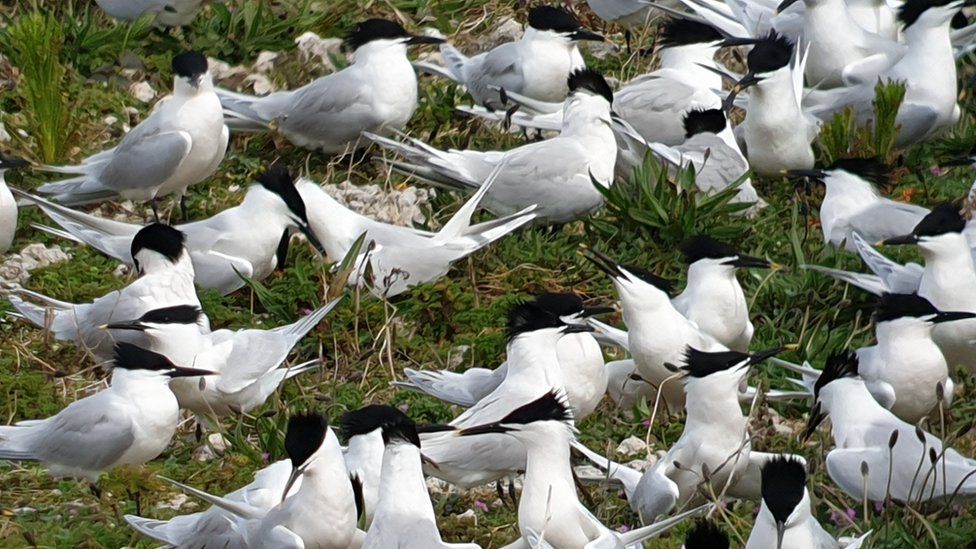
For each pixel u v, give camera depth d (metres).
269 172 14.00
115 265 14.47
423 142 16.75
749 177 15.44
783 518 9.37
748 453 10.84
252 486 10.37
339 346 13.31
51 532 10.56
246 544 9.79
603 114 15.28
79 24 18.27
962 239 12.88
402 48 16.27
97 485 11.30
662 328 12.16
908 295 12.01
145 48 18.12
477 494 11.60
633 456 11.91
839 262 14.46
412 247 14.06
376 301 13.75
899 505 10.80
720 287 12.76
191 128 14.84
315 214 14.20
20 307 13.12
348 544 9.91
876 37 18.03
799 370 12.53
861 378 11.56
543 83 17.03
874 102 16.73
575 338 11.80
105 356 12.76
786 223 15.64
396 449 9.26
